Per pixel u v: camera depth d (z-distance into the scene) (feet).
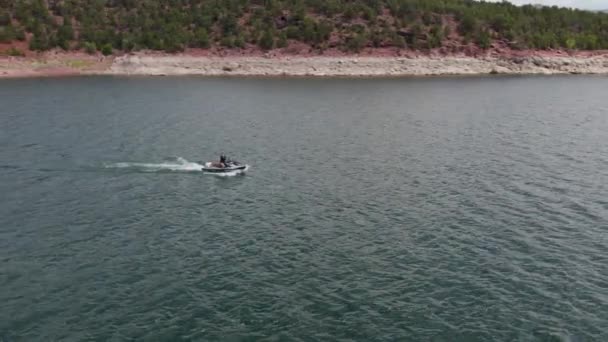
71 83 408.05
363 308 105.40
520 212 152.87
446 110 317.63
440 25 573.74
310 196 166.91
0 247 129.08
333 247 131.34
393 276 117.39
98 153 209.15
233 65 498.69
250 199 163.94
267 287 112.57
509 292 111.24
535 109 320.70
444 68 526.98
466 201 161.89
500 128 265.13
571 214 151.12
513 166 198.08
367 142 235.40
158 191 169.89
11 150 210.59
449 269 120.47
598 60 567.59
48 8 540.93
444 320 101.91
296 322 100.83
